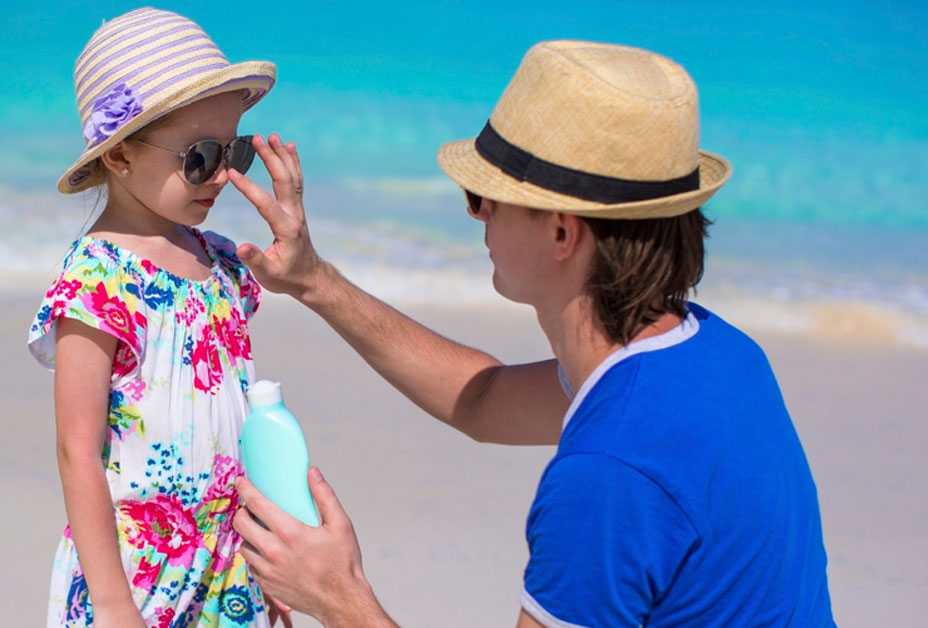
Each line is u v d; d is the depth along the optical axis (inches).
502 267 86.2
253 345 257.6
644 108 78.3
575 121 79.4
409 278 305.3
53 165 402.9
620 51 86.0
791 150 479.8
